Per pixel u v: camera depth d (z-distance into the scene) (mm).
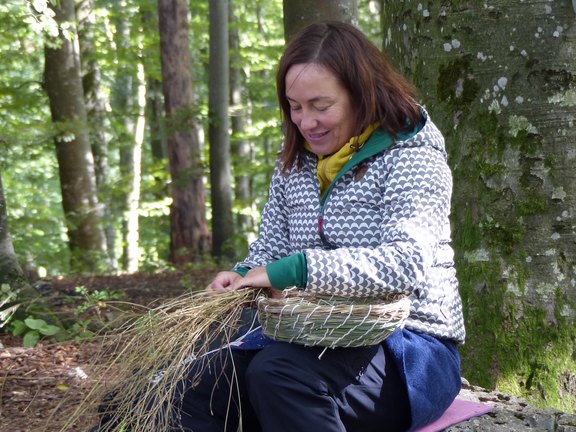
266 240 2682
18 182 17531
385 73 2352
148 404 2320
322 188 2492
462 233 3668
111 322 2496
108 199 15492
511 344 3539
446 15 3656
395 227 2209
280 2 21172
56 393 3576
